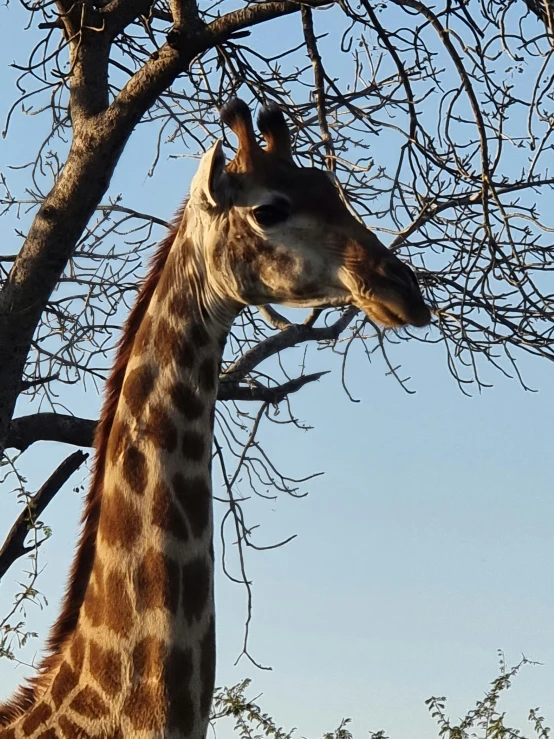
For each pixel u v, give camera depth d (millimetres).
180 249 5355
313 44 7453
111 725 4891
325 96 7469
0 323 6844
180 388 5172
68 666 5059
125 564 5000
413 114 7191
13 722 5137
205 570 5074
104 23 6832
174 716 4852
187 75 8508
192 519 5070
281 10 6488
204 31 6496
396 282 5059
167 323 5254
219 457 8352
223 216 5254
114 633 4953
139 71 6656
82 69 6898
